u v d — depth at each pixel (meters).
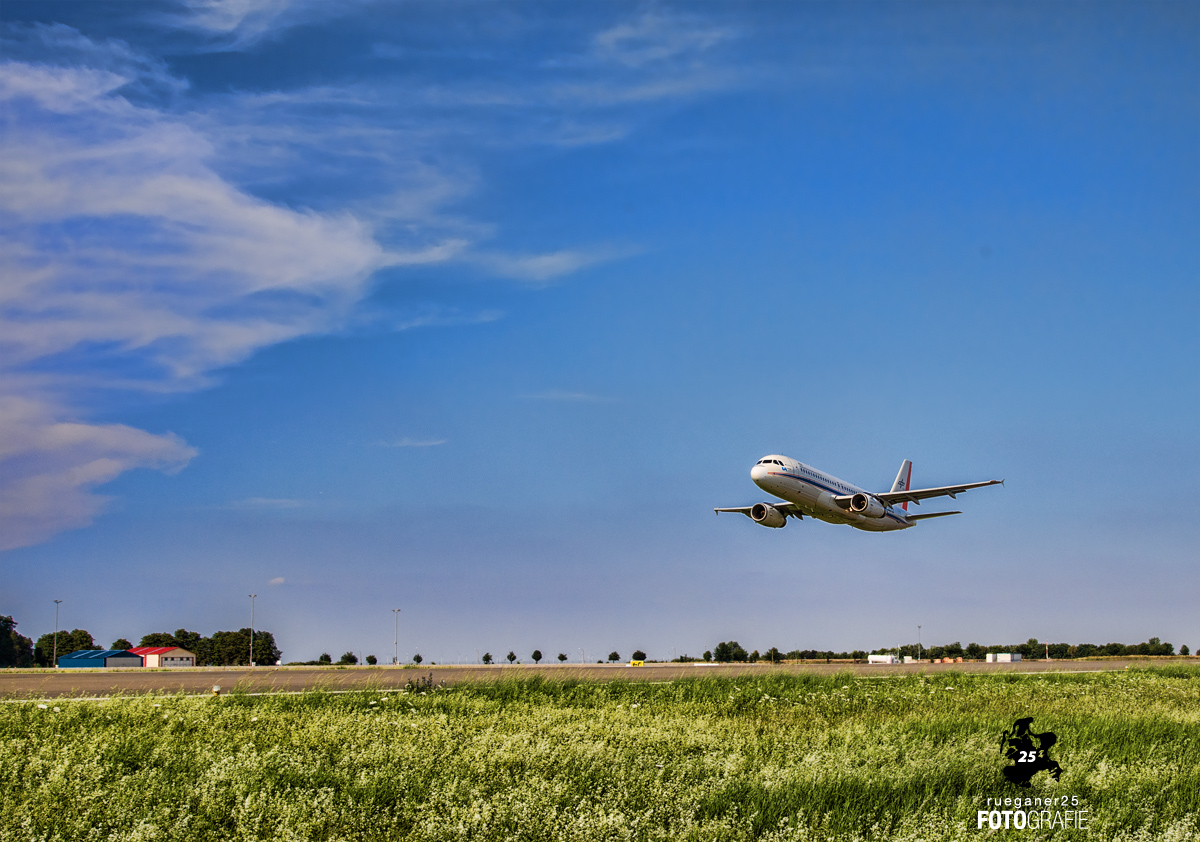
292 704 26.39
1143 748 20.00
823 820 13.48
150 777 14.77
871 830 13.43
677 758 17.88
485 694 31.41
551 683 34.28
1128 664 75.06
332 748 18.03
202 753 16.67
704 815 13.46
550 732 20.64
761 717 26.14
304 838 11.73
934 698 32.06
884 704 29.86
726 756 17.92
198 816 12.75
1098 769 17.27
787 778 15.40
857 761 17.55
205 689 34.88
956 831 13.31
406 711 25.89
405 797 14.15
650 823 13.12
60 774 14.41
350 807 13.32
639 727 22.06
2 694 30.48
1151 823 14.16
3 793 13.73
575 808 13.59
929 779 16.06
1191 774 17.14
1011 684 42.16
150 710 22.16
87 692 32.81
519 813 13.09
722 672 50.25
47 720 20.53
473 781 15.38
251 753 16.59
